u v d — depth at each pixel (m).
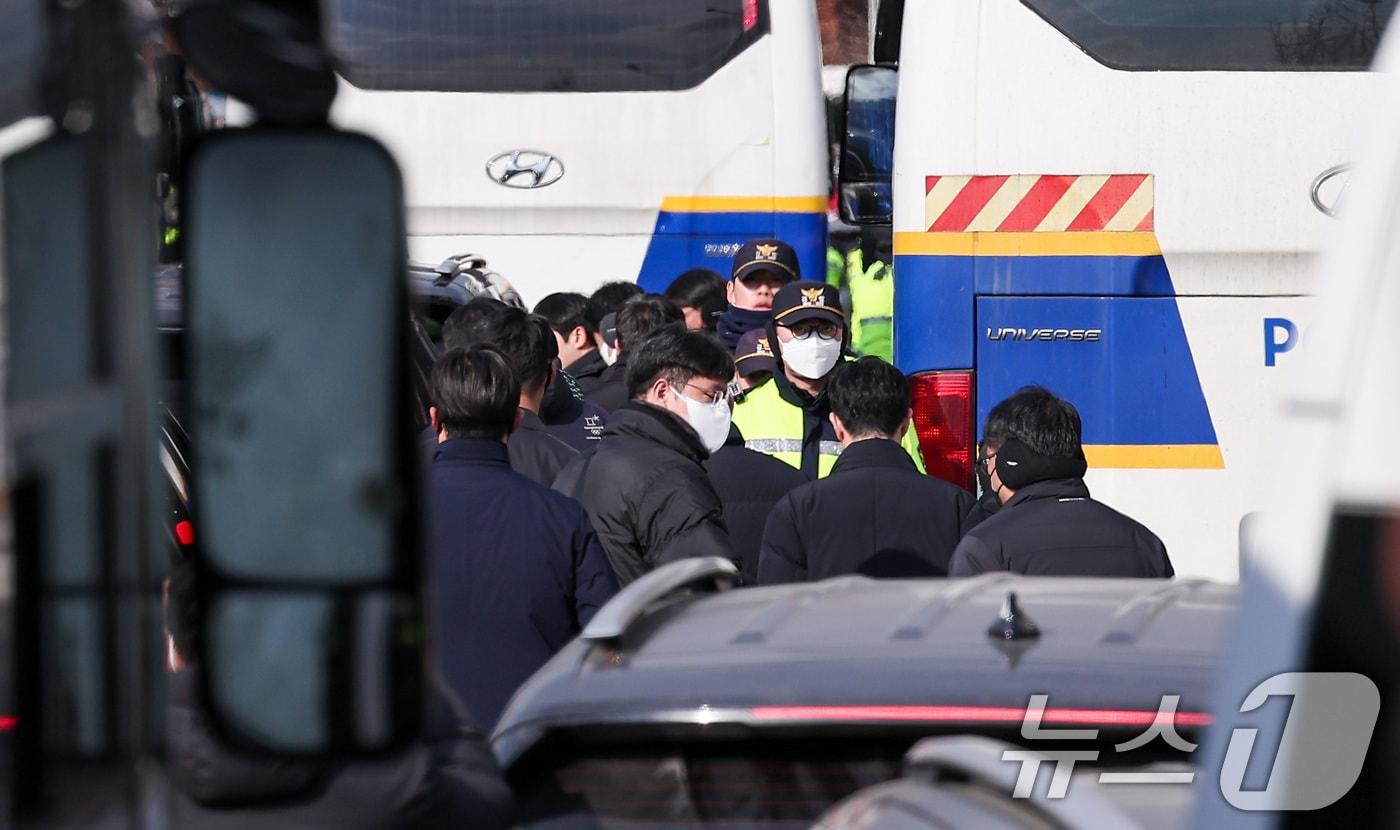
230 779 5.56
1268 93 21.98
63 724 4.32
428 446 13.73
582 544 12.70
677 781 7.60
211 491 4.46
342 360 4.45
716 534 14.37
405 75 25.30
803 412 18.70
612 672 7.96
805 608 8.60
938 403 22.30
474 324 16.28
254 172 4.45
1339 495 3.56
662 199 25.44
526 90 25.39
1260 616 3.78
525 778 7.70
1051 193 22.19
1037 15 22.12
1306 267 22.05
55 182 4.26
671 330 15.53
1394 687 3.56
